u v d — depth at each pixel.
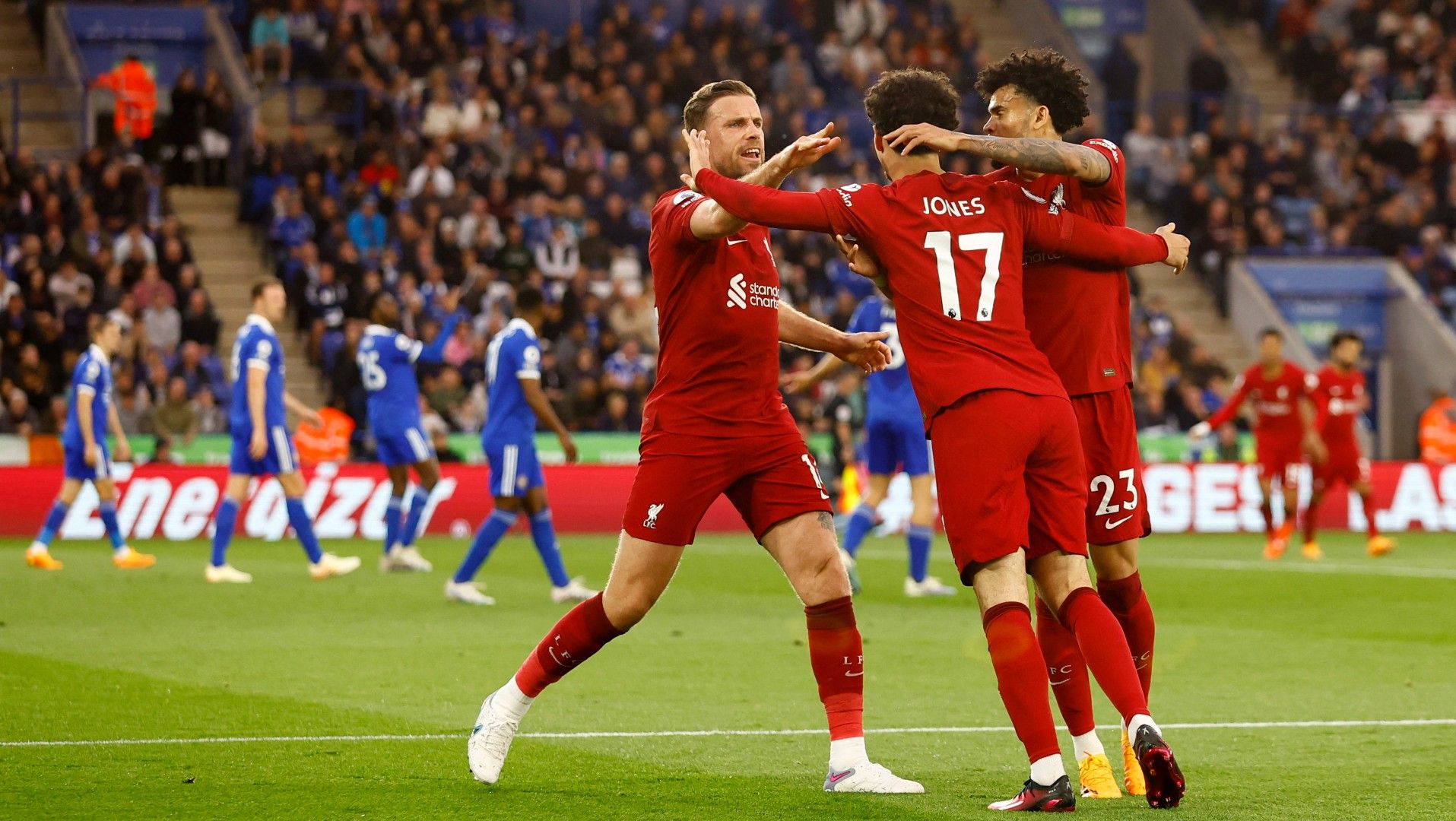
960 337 16.05
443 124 78.38
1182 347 77.25
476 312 69.56
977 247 16.19
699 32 85.56
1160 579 44.97
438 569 46.59
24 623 32.31
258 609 35.34
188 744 19.44
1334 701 23.45
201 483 58.31
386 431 45.09
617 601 17.20
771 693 23.98
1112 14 98.38
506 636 30.66
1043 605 17.19
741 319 16.97
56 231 67.38
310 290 69.44
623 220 76.81
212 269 72.25
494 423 36.50
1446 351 83.44
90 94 77.44
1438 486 68.62
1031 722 15.65
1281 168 89.62
